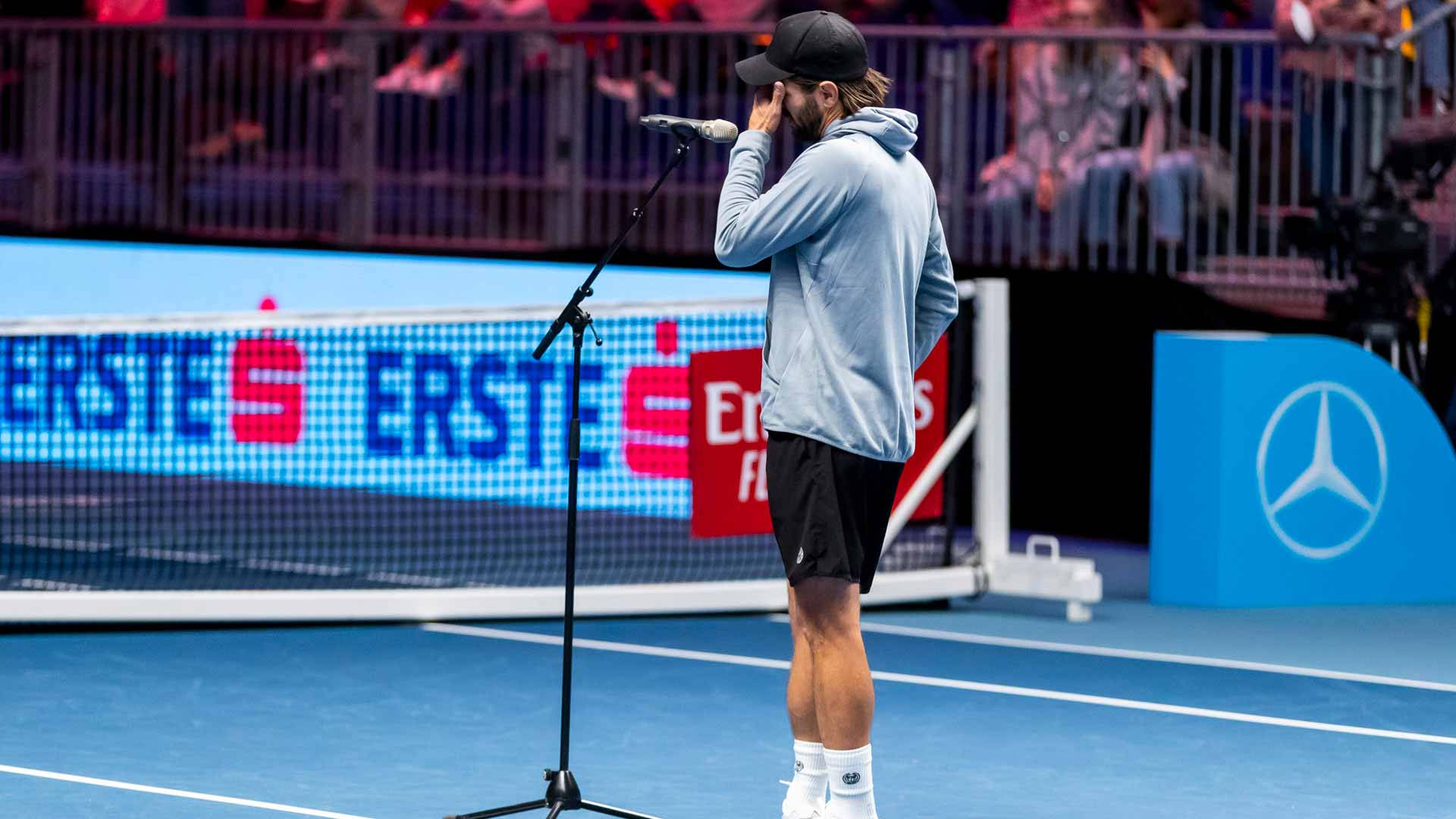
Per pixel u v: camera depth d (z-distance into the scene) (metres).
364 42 30.47
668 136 28.77
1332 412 22.41
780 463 11.14
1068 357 26.75
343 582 22.06
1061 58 25.94
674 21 30.89
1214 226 25.47
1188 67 25.52
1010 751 15.19
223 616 19.44
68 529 25.55
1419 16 24.20
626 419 26.55
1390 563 22.70
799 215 10.83
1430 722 16.47
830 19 11.31
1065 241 26.25
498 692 17.02
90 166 32.62
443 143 30.08
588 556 23.98
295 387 27.52
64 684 17.02
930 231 11.56
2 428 28.50
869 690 11.23
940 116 26.44
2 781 13.65
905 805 13.53
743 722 15.99
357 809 13.07
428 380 27.44
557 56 29.22
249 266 31.08
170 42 31.95
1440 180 24.12
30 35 32.62
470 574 22.69
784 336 11.18
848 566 11.05
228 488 29.30
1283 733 15.94
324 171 31.12
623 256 28.80
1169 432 22.39
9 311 32.94
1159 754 15.16
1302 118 24.88
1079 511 27.20
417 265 29.91
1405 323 24.44
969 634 20.20
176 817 12.78
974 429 22.61
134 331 19.31
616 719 16.03
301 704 16.41
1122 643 19.81
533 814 12.95
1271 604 22.28
